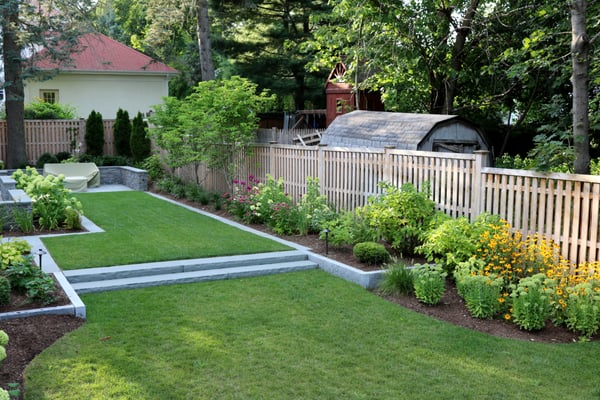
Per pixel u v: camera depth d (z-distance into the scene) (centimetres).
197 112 1446
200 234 1083
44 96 2727
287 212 1105
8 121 1966
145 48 3450
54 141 2105
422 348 579
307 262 909
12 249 698
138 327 627
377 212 889
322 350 571
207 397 470
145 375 507
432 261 850
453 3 1541
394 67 1633
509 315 652
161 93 3011
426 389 490
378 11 1523
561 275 690
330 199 1155
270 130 2178
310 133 2022
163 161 1786
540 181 749
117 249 945
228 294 757
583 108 770
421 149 1107
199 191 1544
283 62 2847
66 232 1098
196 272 843
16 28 1836
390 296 749
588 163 771
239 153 1461
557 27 1245
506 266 716
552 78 1461
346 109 2156
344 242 977
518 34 1554
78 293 751
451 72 1565
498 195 809
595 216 684
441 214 859
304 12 2838
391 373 520
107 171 1983
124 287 776
